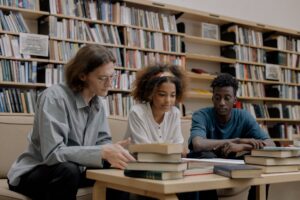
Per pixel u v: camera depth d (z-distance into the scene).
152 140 1.84
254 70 4.37
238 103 4.20
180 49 3.75
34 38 2.87
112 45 3.28
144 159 1.09
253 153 1.32
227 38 4.29
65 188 1.40
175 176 1.06
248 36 4.36
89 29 3.18
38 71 2.96
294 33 4.81
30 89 2.92
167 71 1.93
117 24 3.34
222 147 1.94
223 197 1.86
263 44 4.67
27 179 1.50
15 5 2.84
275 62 4.63
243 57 4.28
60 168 1.40
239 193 1.91
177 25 3.83
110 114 3.22
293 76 4.77
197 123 2.21
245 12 4.61
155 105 1.86
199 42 4.14
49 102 1.52
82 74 1.60
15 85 2.85
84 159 1.39
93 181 1.60
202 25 4.09
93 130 1.70
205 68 4.21
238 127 2.26
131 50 3.41
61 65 2.98
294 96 4.75
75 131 1.62
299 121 4.80
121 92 3.35
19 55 2.82
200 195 1.62
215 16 4.06
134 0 3.44
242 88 4.24
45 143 1.45
